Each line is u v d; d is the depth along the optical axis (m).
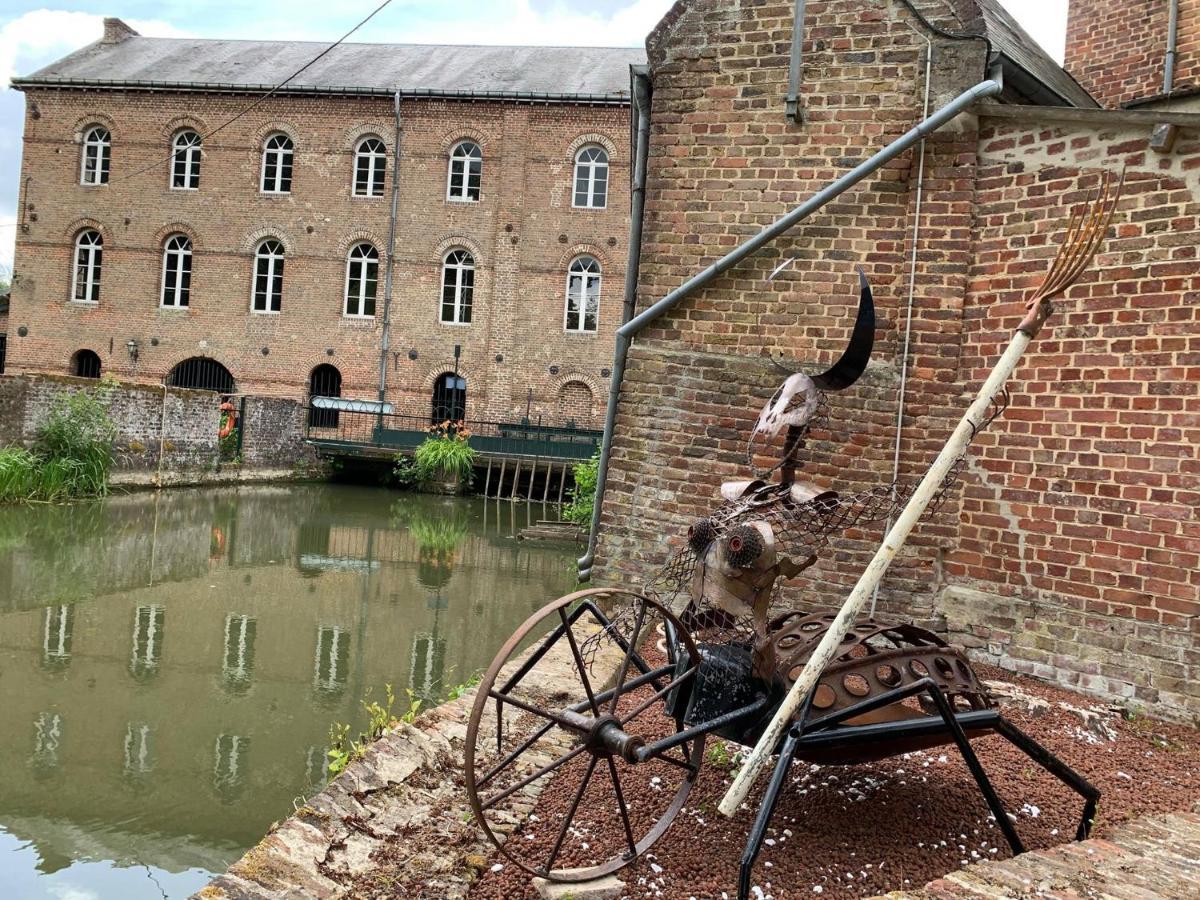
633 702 5.27
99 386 19.55
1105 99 10.48
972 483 6.18
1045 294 3.29
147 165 29.50
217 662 8.55
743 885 3.08
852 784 4.24
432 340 28.39
